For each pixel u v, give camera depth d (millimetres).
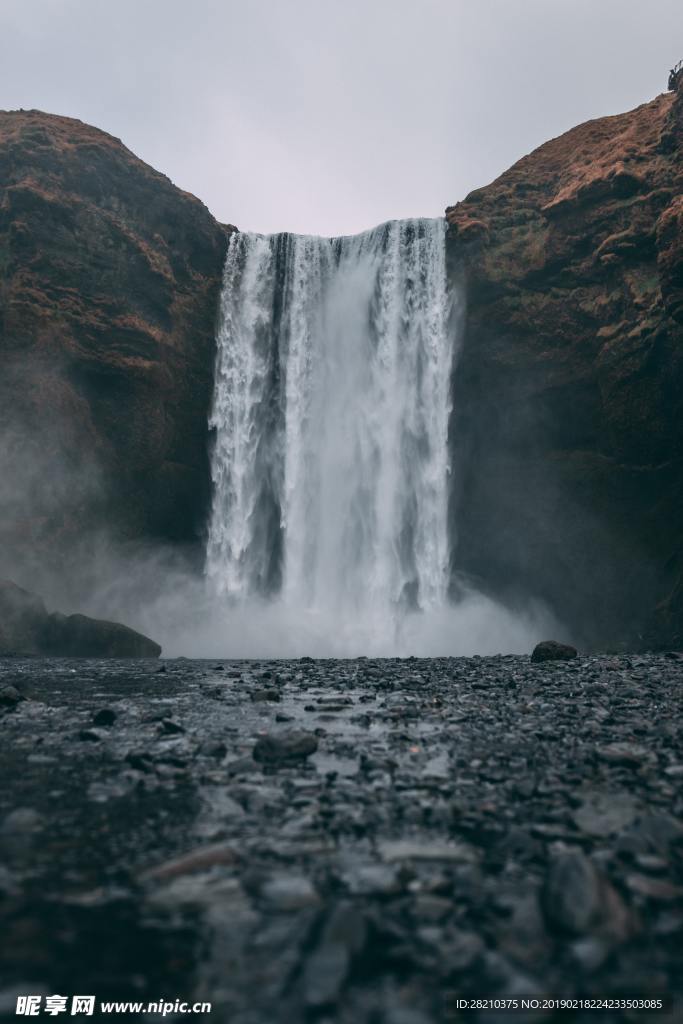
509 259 37062
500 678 11742
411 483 39031
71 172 35781
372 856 2949
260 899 2488
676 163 32344
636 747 5469
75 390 35188
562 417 37156
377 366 40125
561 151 39281
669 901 2492
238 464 40375
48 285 34406
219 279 40531
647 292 32688
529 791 3977
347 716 7375
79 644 26891
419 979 1953
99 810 3688
